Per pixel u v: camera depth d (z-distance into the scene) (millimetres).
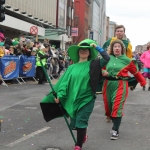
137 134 5719
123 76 5426
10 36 32781
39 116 7000
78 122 4266
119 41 5559
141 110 7973
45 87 12641
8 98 9359
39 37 37250
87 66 4367
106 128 6098
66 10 56250
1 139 5137
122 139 5367
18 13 30375
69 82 4383
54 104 4492
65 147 4801
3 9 10891
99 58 4480
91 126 6223
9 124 6184
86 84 4293
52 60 16500
